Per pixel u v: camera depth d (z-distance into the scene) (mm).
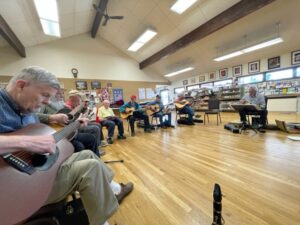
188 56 7156
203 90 8133
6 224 488
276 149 2293
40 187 601
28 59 5953
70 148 960
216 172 1716
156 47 6812
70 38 6832
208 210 1148
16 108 793
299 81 5445
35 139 582
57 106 1859
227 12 4145
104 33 7109
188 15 4664
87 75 7223
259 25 4590
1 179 532
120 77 8141
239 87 6914
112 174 994
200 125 4664
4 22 3574
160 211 1159
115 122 3506
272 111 6070
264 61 6199
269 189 1356
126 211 1169
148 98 9109
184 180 1587
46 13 3891
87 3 4543
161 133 3920
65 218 778
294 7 3865
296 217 1041
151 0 4465
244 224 1000
